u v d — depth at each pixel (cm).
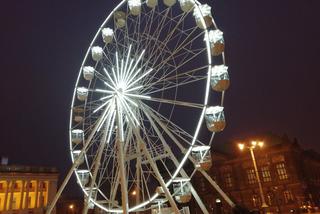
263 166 8294
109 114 2748
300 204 7550
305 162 8506
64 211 9600
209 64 2550
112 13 3250
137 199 2922
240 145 5041
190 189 2709
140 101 2783
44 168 9581
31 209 8950
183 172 2738
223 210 7812
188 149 2545
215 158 8969
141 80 2911
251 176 8388
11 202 8694
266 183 8125
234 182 8519
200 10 2692
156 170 2494
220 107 2562
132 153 2875
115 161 2947
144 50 2914
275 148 8219
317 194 8406
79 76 3306
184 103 2617
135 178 3031
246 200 8225
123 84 2792
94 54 3222
